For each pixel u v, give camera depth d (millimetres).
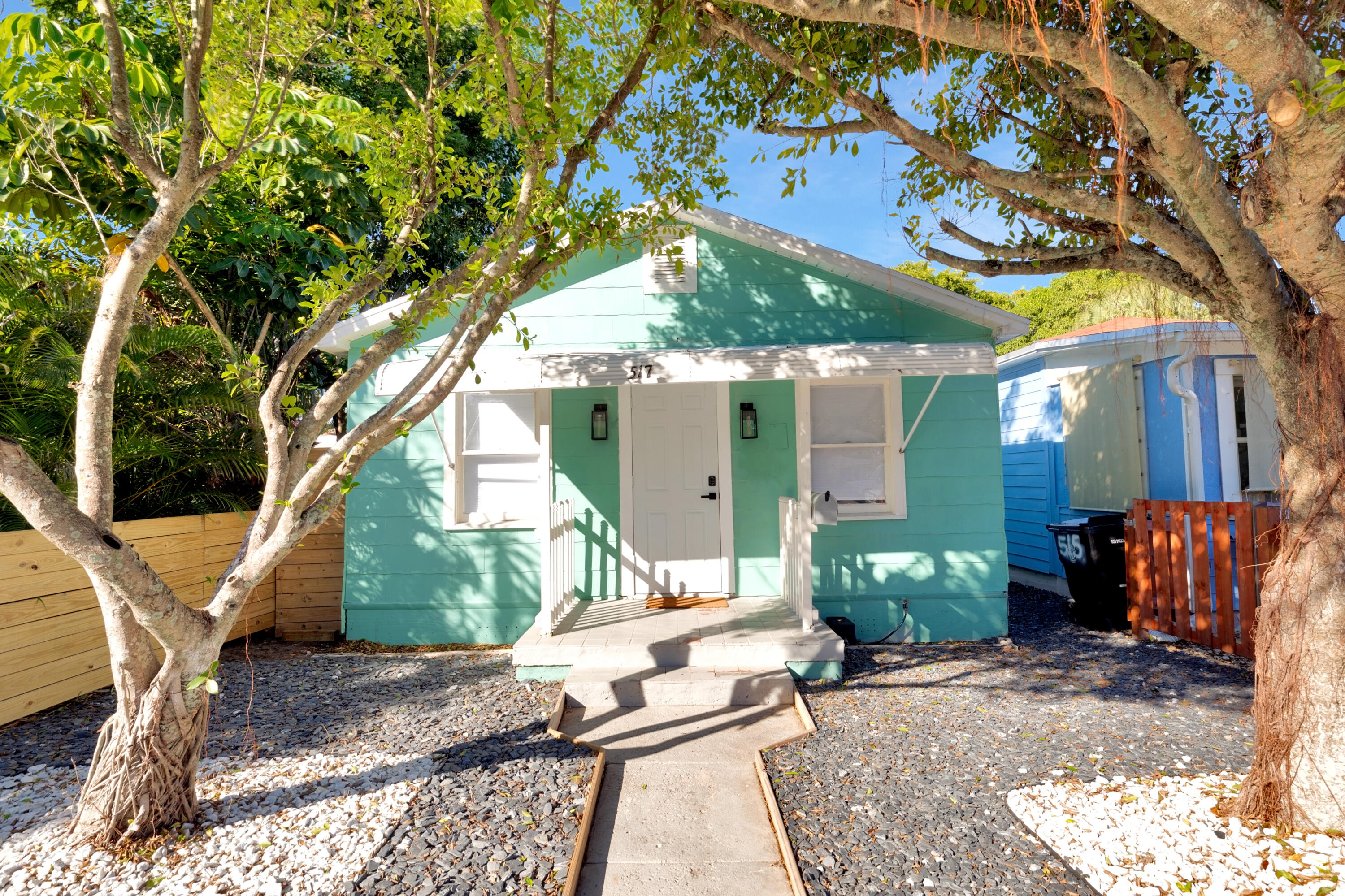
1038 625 7938
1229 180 4375
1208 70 4562
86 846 3254
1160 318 5582
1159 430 8188
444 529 7461
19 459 2686
